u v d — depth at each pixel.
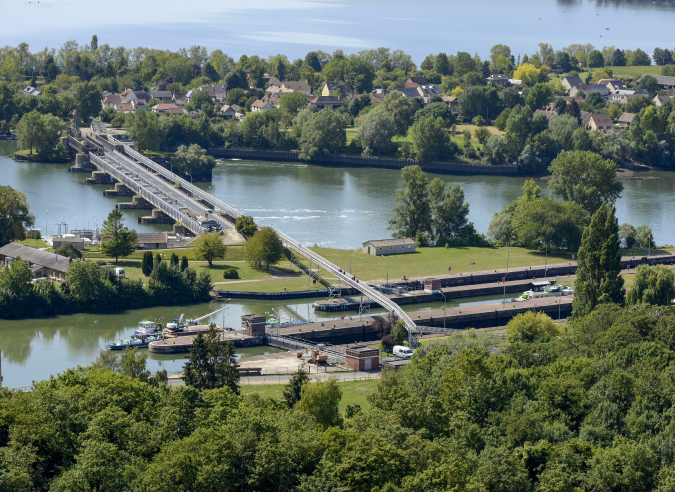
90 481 122.50
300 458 134.00
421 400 158.25
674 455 147.88
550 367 186.62
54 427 134.50
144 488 122.31
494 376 172.88
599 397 168.00
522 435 153.00
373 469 130.00
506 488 132.50
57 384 153.62
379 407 165.50
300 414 151.88
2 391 146.25
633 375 179.50
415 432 147.00
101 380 154.50
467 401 165.00
